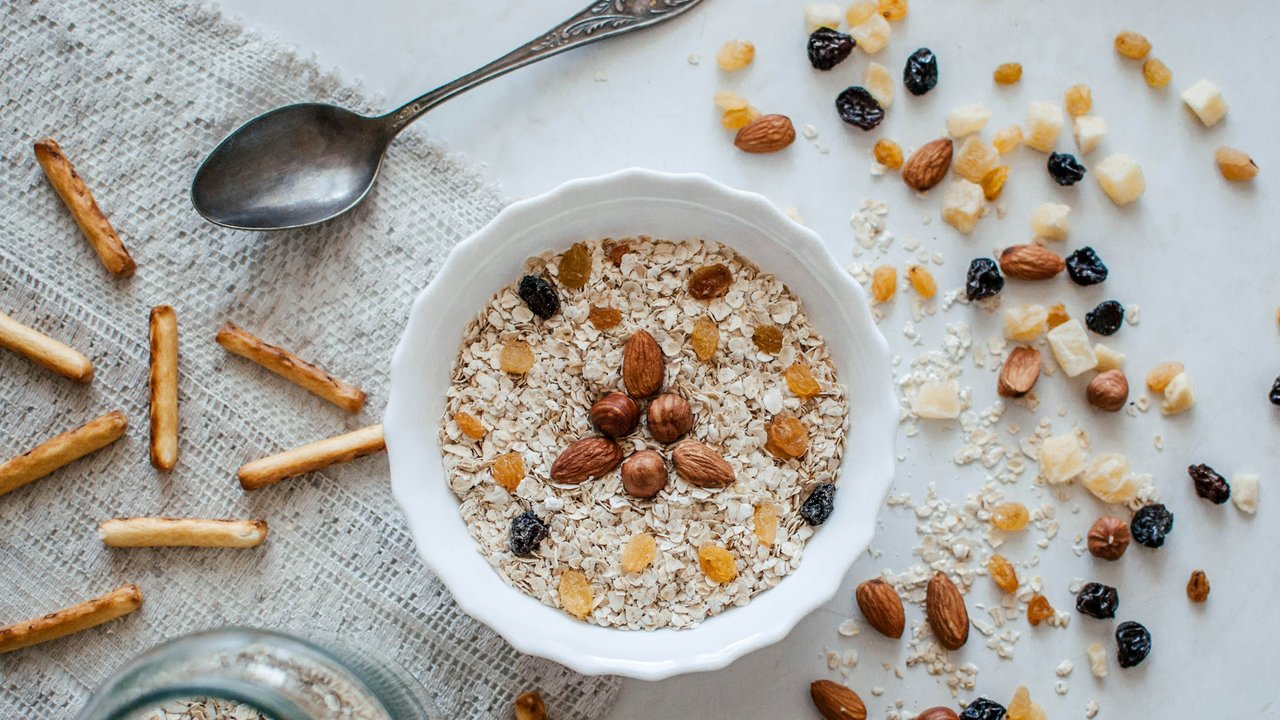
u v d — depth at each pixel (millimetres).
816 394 615
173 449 632
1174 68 645
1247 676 646
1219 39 647
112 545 634
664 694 642
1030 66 647
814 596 597
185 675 590
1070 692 646
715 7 645
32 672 638
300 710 591
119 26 640
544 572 606
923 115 646
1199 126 647
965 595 645
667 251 620
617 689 641
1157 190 645
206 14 639
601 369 613
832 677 643
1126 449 647
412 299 640
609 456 606
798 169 645
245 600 639
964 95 647
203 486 639
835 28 645
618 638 604
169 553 639
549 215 605
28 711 637
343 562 640
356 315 640
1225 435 648
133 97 641
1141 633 641
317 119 633
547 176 644
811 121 646
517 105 644
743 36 646
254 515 639
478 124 644
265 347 630
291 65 639
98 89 641
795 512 611
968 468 644
